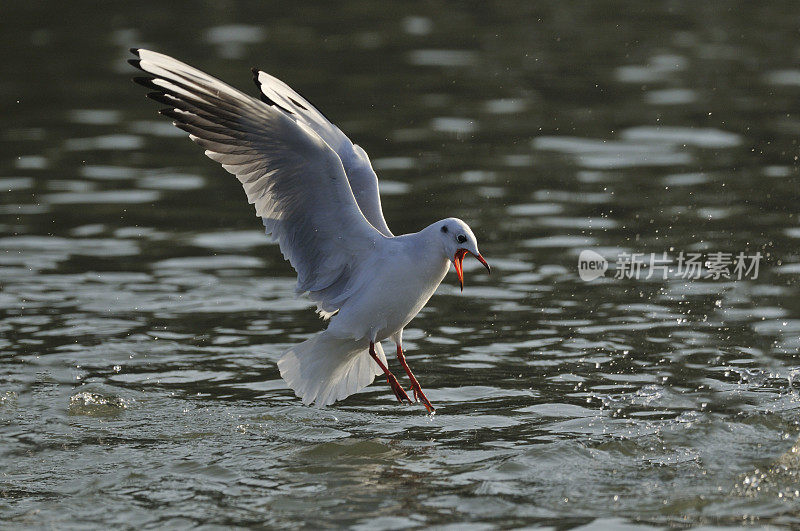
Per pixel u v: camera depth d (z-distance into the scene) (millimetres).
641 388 11602
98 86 25516
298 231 10688
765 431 10562
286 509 9086
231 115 10117
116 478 9711
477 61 27516
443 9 33344
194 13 32094
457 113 23406
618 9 33531
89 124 22875
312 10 32875
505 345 12891
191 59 26391
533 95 24766
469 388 11805
